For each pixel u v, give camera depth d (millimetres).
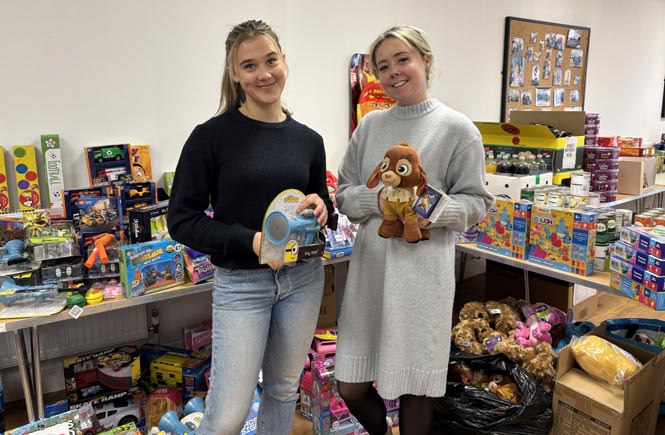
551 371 2080
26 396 1888
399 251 1454
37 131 2234
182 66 2541
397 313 1455
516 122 3443
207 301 2814
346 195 1593
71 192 2076
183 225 1368
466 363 2125
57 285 1886
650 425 1924
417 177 1329
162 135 2541
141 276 1930
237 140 1354
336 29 3020
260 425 1636
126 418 2178
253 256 1393
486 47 3873
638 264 1784
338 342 1629
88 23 2273
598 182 3178
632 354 2008
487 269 3385
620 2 5051
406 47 1426
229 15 2629
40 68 2201
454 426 1820
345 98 3141
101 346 2514
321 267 1561
